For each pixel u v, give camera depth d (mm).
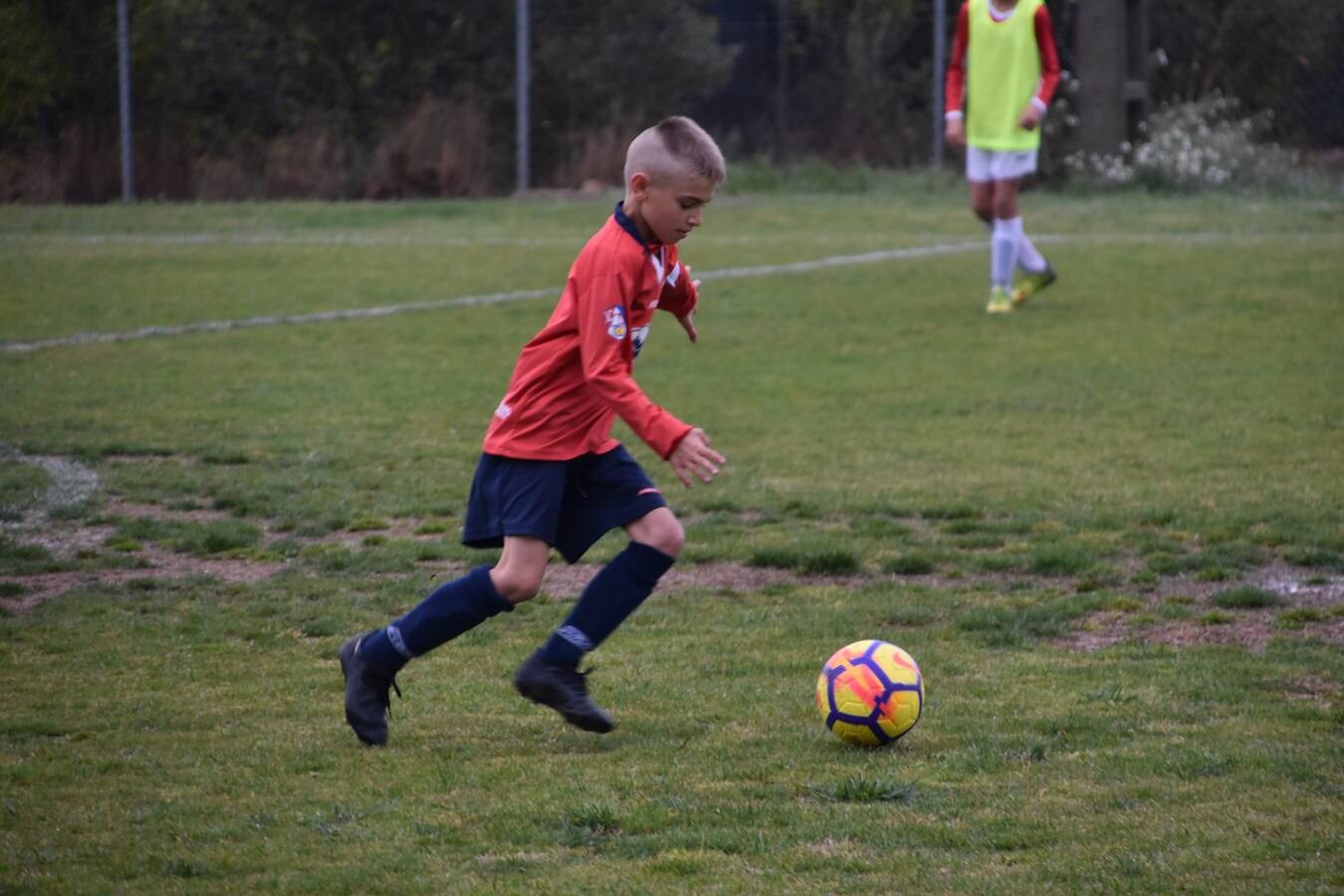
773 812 6641
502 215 38469
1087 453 15234
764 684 8797
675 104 47562
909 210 38812
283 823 6605
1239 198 38656
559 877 5973
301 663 9281
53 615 10273
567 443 7625
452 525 12852
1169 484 13836
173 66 44625
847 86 46906
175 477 14383
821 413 17453
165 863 6148
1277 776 6992
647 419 7188
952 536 12430
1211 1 43812
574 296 7508
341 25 46094
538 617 10336
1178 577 11156
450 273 29297
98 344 21891
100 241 33469
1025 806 6660
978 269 29375
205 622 10156
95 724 8055
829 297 26344
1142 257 29859
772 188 43125
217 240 33844
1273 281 26656
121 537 12383
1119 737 7680
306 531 12711
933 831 6371
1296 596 10641
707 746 7660
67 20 42875
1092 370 19672
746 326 23703
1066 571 11352
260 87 45938
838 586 11117
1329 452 15023
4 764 7406
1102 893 5715
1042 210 37250
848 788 6859
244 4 45688
